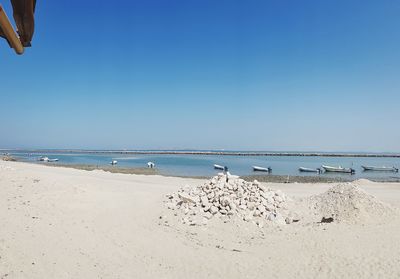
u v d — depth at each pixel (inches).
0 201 442.3
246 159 3048.7
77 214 426.0
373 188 837.8
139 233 377.7
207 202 460.1
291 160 2945.4
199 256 318.3
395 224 403.5
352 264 292.8
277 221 418.0
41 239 328.8
